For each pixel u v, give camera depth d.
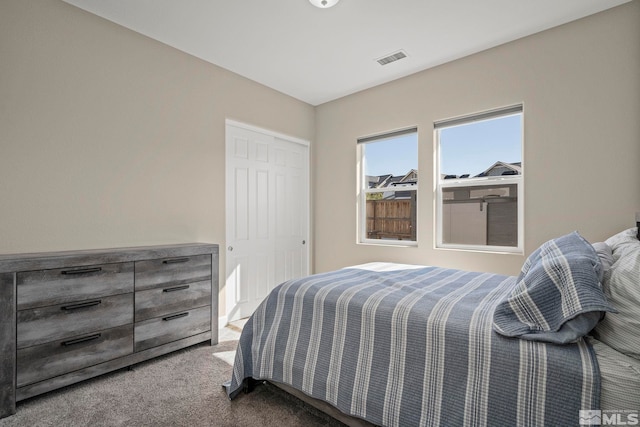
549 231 2.57
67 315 1.95
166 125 2.83
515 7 2.31
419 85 3.34
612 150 2.31
